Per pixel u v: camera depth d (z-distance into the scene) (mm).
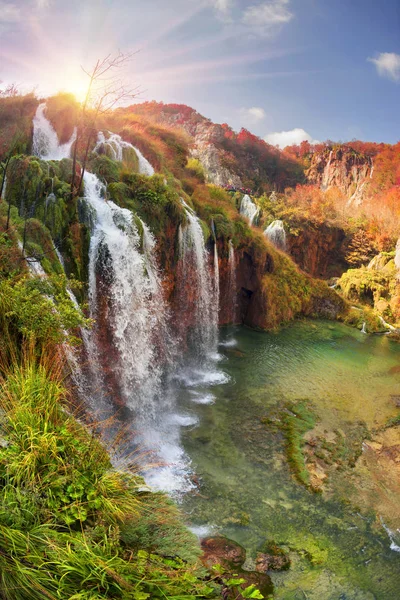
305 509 9477
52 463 4457
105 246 13562
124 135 21609
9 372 6074
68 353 10000
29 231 11898
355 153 70438
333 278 33594
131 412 12586
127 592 3490
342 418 13844
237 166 68250
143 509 5016
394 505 9836
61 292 9820
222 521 8859
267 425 12977
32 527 3734
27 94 20484
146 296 14773
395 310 26625
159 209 16344
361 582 7707
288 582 7512
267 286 22859
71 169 14883
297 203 44438
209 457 11078
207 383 15625
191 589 3916
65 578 3391
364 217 41906
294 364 18203
